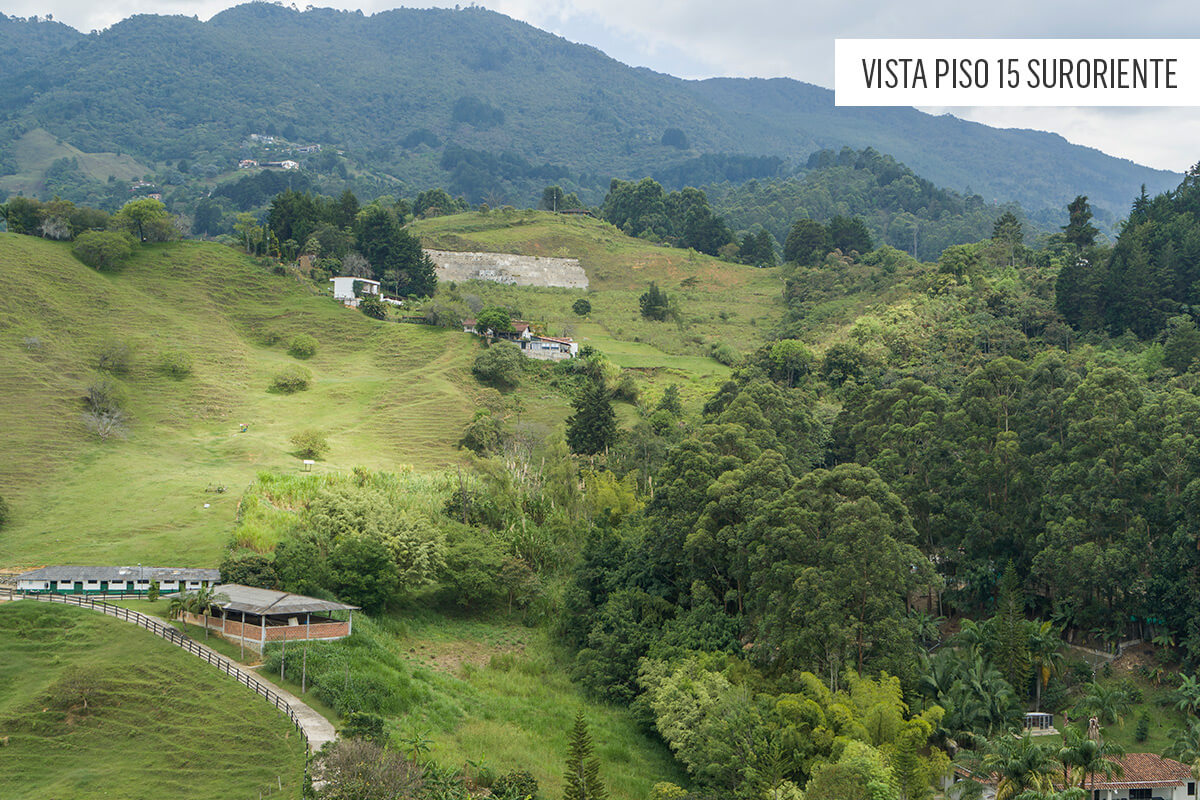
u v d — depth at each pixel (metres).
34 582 101.88
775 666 91.94
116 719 79.69
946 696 86.50
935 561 117.62
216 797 70.31
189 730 77.69
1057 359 119.94
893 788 69.50
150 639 89.62
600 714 97.81
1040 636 94.44
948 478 117.88
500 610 123.38
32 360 172.88
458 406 187.12
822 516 93.25
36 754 76.50
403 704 86.06
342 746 67.62
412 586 115.06
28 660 87.75
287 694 82.94
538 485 145.75
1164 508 100.88
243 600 94.31
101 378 171.75
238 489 137.75
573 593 114.94
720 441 122.50
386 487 137.38
